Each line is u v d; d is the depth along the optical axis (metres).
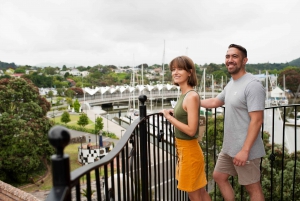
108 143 31.97
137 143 2.47
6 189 13.12
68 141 1.02
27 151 21.27
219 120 18.34
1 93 22.77
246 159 2.89
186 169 2.95
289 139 29.44
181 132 2.93
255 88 2.89
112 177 1.64
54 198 0.96
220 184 3.55
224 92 3.56
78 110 59.75
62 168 1.02
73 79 124.75
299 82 78.31
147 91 92.75
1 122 21.16
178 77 2.84
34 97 24.75
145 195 2.74
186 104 2.78
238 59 3.03
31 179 21.31
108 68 174.75
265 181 10.22
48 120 24.72
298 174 10.08
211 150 16.80
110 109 79.38
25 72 150.38
